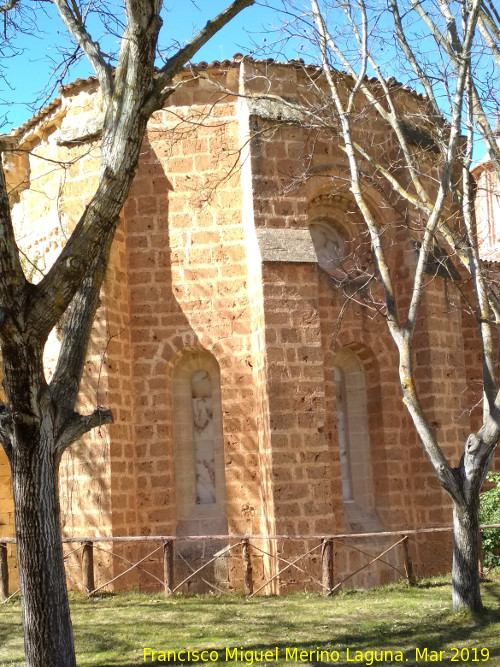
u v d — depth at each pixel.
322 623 11.60
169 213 16.14
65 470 15.09
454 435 16.19
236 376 15.62
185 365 16.22
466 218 12.80
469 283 19.38
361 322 16.38
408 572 14.38
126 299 15.91
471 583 11.60
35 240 17.47
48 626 8.45
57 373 9.00
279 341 14.82
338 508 15.52
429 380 16.09
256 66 15.97
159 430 15.62
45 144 17.56
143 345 15.84
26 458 8.55
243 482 15.30
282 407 14.64
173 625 11.77
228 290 15.86
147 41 8.98
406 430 16.41
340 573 15.09
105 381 15.07
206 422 16.17
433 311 16.33
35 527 8.53
